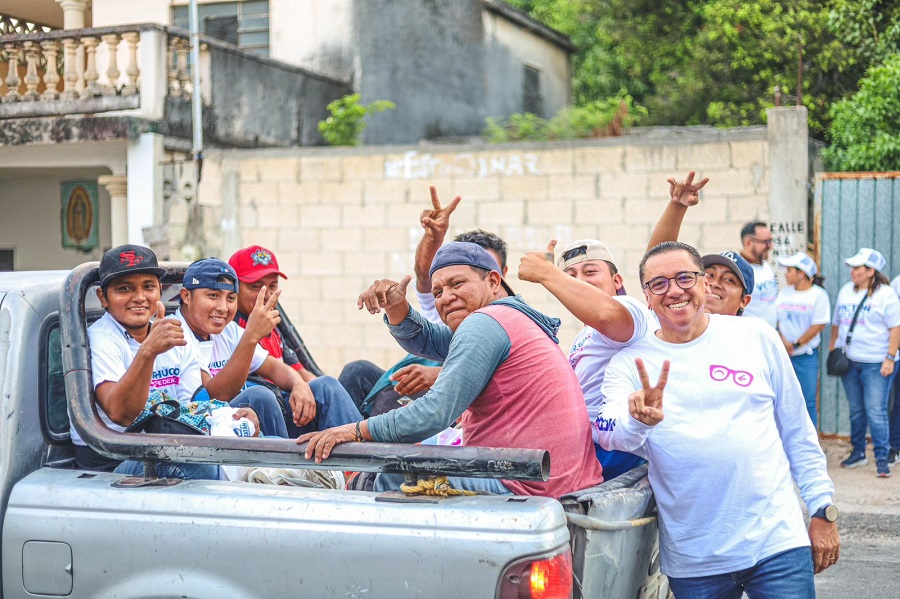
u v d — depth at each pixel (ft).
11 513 10.32
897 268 31.45
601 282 13.84
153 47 40.81
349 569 9.13
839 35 48.16
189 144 42.24
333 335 36.83
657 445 10.49
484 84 60.34
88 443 10.28
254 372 14.88
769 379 10.84
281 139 48.52
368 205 36.27
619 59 65.92
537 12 75.20
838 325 28.17
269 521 9.40
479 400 10.35
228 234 37.70
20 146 43.86
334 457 9.37
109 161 42.65
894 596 18.51
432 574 8.89
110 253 11.63
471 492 9.41
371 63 53.42
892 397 28.99
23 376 10.88
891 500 24.76
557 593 8.73
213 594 9.52
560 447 10.13
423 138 55.83
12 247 52.39
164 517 9.72
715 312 15.16
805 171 31.27
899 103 36.65
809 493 10.91
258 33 54.44
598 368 12.07
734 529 10.30
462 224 35.24
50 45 42.78
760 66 56.44
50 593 10.13
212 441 9.82
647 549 10.85
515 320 10.37
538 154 34.30
